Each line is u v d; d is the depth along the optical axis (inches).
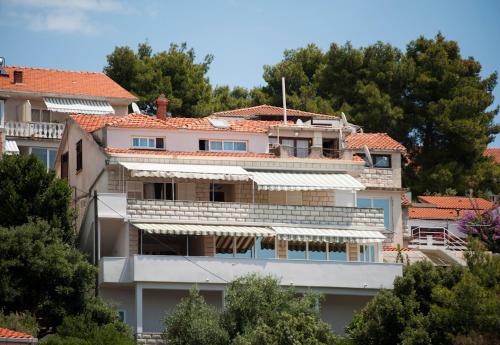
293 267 4060.0
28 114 5310.0
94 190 4207.7
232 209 4192.9
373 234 4281.5
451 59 6589.6
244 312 3676.2
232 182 4372.5
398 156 5152.6
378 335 3759.8
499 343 3678.6
